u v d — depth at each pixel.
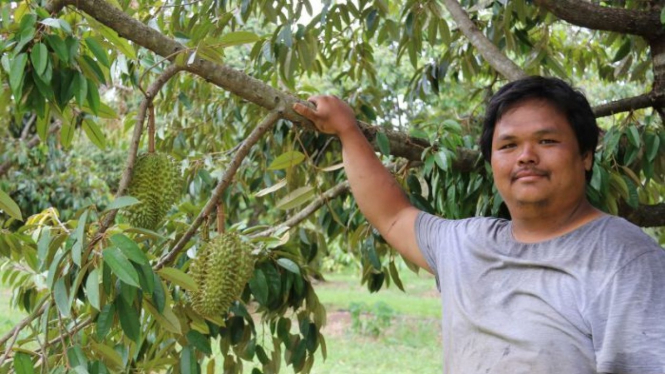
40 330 1.64
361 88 3.17
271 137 2.96
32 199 6.78
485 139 1.55
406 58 7.03
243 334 2.30
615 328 1.19
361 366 6.79
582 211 1.45
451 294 1.50
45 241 1.42
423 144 2.20
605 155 2.22
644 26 2.30
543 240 1.41
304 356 2.31
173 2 3.28
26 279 2.44
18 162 6.32
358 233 2.61
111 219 1.41
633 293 1.20
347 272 14.85
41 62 1.34
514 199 1.44
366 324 8.45
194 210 2.15
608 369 1.19
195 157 2.87
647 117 2.26
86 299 1.69
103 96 5.97
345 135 1.92
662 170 2.49
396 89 7.02
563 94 1.41
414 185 2.42
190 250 1.89
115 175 9.02
